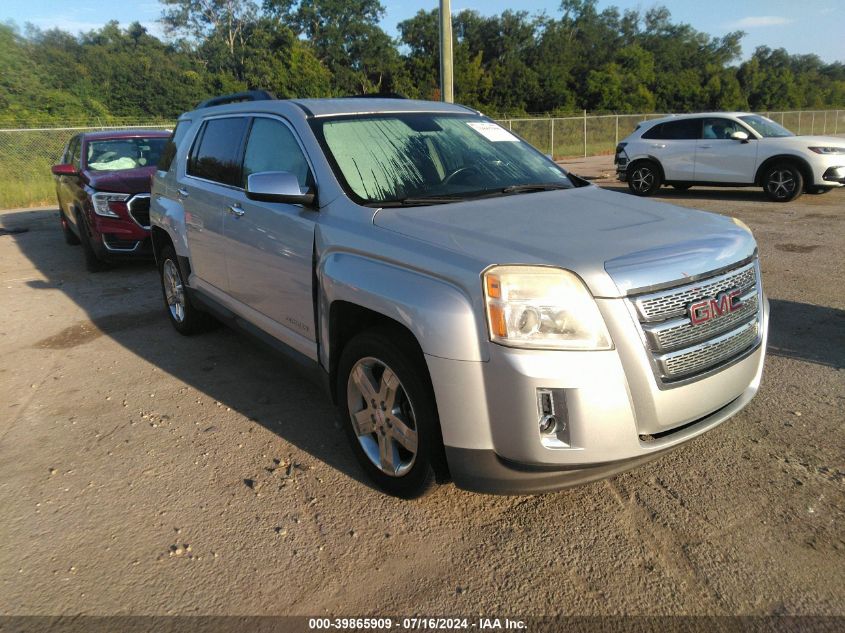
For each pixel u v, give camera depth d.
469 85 48.72
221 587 2.65
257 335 4.24
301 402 4.34
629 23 75.19
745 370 3.05
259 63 40.53
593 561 2.74
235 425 4.03
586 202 3.47
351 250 3.16
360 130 3.83
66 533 3.02
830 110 38.62
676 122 13.54
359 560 2.79
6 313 6.71
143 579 2.71
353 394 3.29
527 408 2.53
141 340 5.72
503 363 2.53
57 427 4.08
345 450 3.70
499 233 2.89
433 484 3.00
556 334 2.53
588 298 2.54
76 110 31.44
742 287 2.98
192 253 5.05
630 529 2.93
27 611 2.54
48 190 16.77
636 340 2.58
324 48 51.97
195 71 45.19
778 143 12.18
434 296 2.68
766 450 3.51
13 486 3.42
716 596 2.52
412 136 3.93
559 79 51.50
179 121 5.70
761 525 2.91
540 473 2.61
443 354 2.63
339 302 3.24
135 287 7.71
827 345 4.95
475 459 2.69
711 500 3.10
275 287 3.88
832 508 3.00
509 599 2.55
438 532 2.96
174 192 5.33
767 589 2.54
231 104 4.80
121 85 38.44
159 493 3.32
